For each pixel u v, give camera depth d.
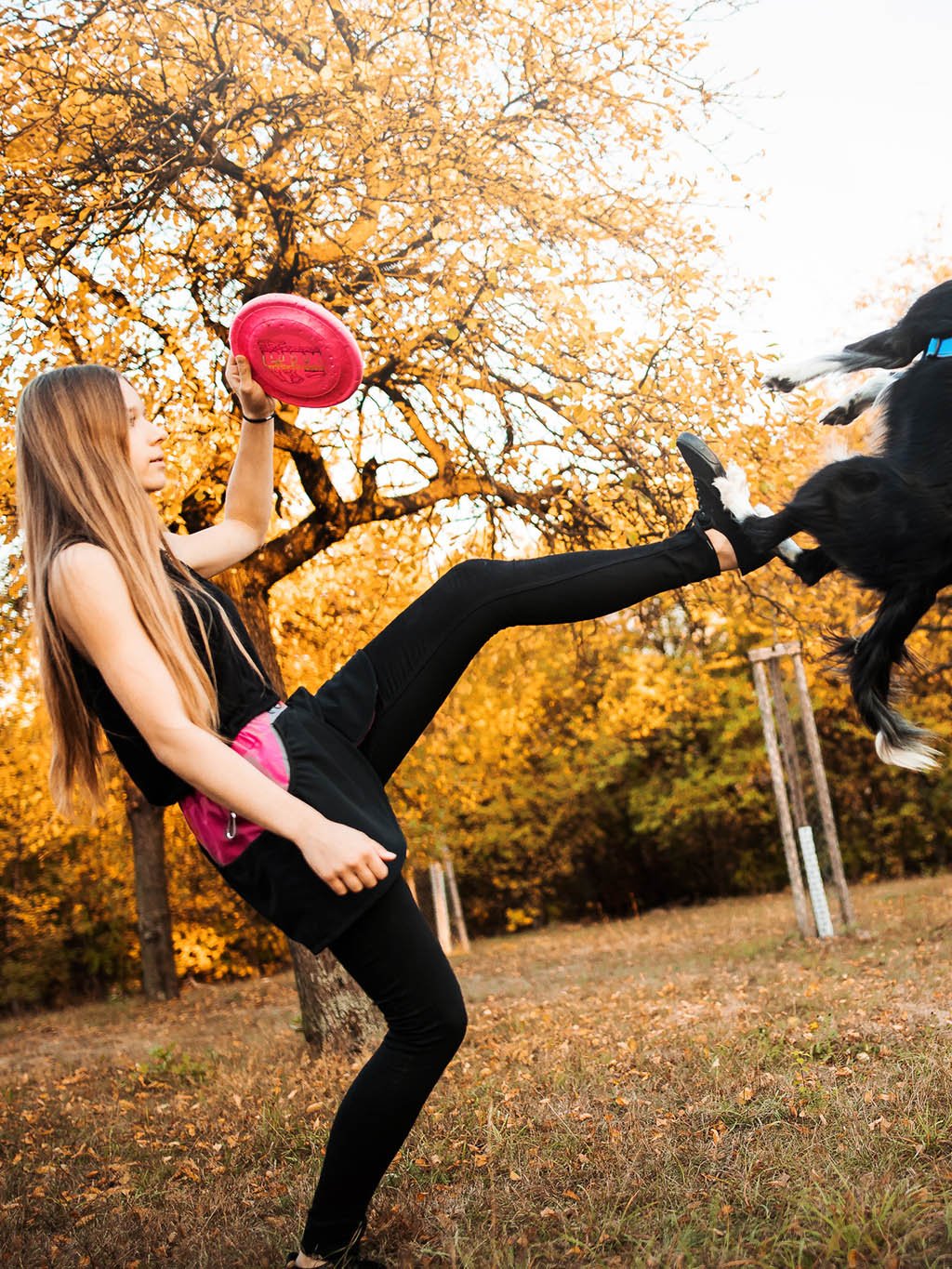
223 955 17.44
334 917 2.05
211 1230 2.92
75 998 17.33
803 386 2.84
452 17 6.08
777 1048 4.52
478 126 6.14
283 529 8.61
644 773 20.17
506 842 19.45
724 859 20.14
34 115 5.68
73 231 5.68
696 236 6.47
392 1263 2.42
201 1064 6.55
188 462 6.18
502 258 5.87
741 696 18.55
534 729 18.81
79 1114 5.29
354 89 5.66
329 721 2.21
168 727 1.97
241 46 5.63
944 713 17.28
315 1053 6.43
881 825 18.98
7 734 13.47
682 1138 3.25
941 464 2.50
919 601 2.57
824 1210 2.42
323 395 2.57
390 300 6.03
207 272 6.03
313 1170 3.40
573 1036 5.63
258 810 1.98
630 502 6.57
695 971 8.55
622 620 9.73
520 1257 2.42
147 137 5.72
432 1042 2.16
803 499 2.52
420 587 8.80
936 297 2.68
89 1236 2.98
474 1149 3.38
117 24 5.76
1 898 16.70
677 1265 2.22
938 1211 2.36
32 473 2.13
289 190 6.09
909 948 8.07
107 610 1.99
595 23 6.02
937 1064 3.80
